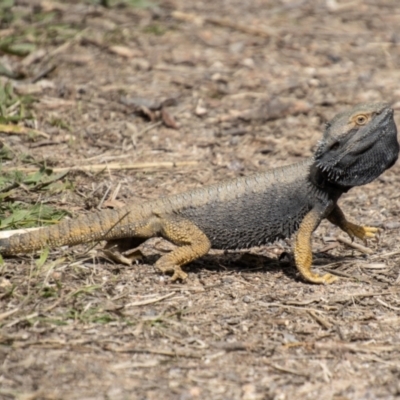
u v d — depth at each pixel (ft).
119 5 74.33
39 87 58.59
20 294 35.09
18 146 50.67
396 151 37.27
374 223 45.21
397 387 30.55
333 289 37.73
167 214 37.76
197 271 39.29
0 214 42.16
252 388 30.25
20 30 66.90
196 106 58.90
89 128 54.44
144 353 32.01
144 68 63.62
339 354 32.65
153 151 52.70
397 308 36.27
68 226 37.47
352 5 79.61
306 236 37.93
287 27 73.36
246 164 51.88
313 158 37.83
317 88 62.64
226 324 34.32
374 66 66.95
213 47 68.39
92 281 36.83
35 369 30.48
